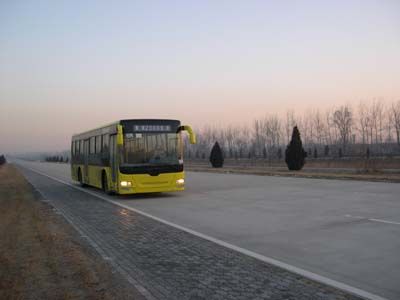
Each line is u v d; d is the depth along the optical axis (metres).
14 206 14.73
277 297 5.15
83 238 9.10
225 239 8.77
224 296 5.23
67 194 20.06
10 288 5.46
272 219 11.12
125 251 7.82
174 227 10.38
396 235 8.62
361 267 6.42
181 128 16.92
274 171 35.22
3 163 104.25
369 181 22.09
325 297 5.12
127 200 16.88
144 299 5.13
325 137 68.12
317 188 19.19
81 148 24.22
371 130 60.78
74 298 5.11
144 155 16.23
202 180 27.61
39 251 7.57
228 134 88.94
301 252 7.46
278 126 73.31
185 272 6.34
